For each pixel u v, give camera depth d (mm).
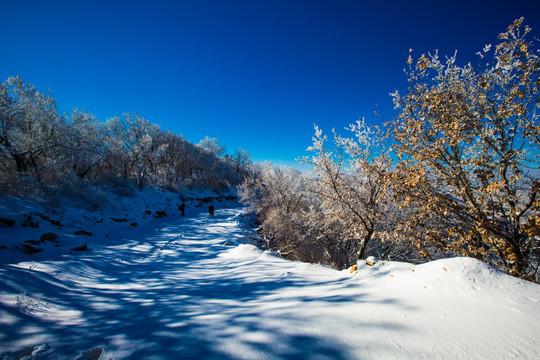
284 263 7711
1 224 9047
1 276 4094
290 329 2283
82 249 9477
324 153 9047
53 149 14539
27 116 12727
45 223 10711
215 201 38906
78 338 2469
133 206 19297
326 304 2967
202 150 48219
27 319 2994
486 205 5562
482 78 5488
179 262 8844
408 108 6547
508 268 5488
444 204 5695
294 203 19828
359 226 9047
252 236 16984
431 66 6105
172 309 3588
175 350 2059
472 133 5586
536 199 5043
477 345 1887
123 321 3053
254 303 3562
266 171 21109
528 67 4805
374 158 8570
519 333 2027
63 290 4609
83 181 16859
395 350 1870
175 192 31500
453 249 5746
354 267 4918
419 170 5730
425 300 2803
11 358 2078
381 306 2699
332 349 1920
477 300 2664
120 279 6258
